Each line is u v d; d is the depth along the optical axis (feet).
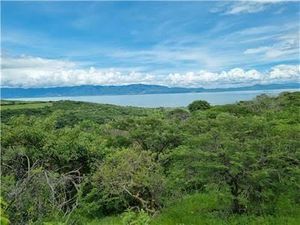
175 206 57.00
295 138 52.85
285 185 50.90
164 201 57.41
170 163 65.16
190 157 52.29
